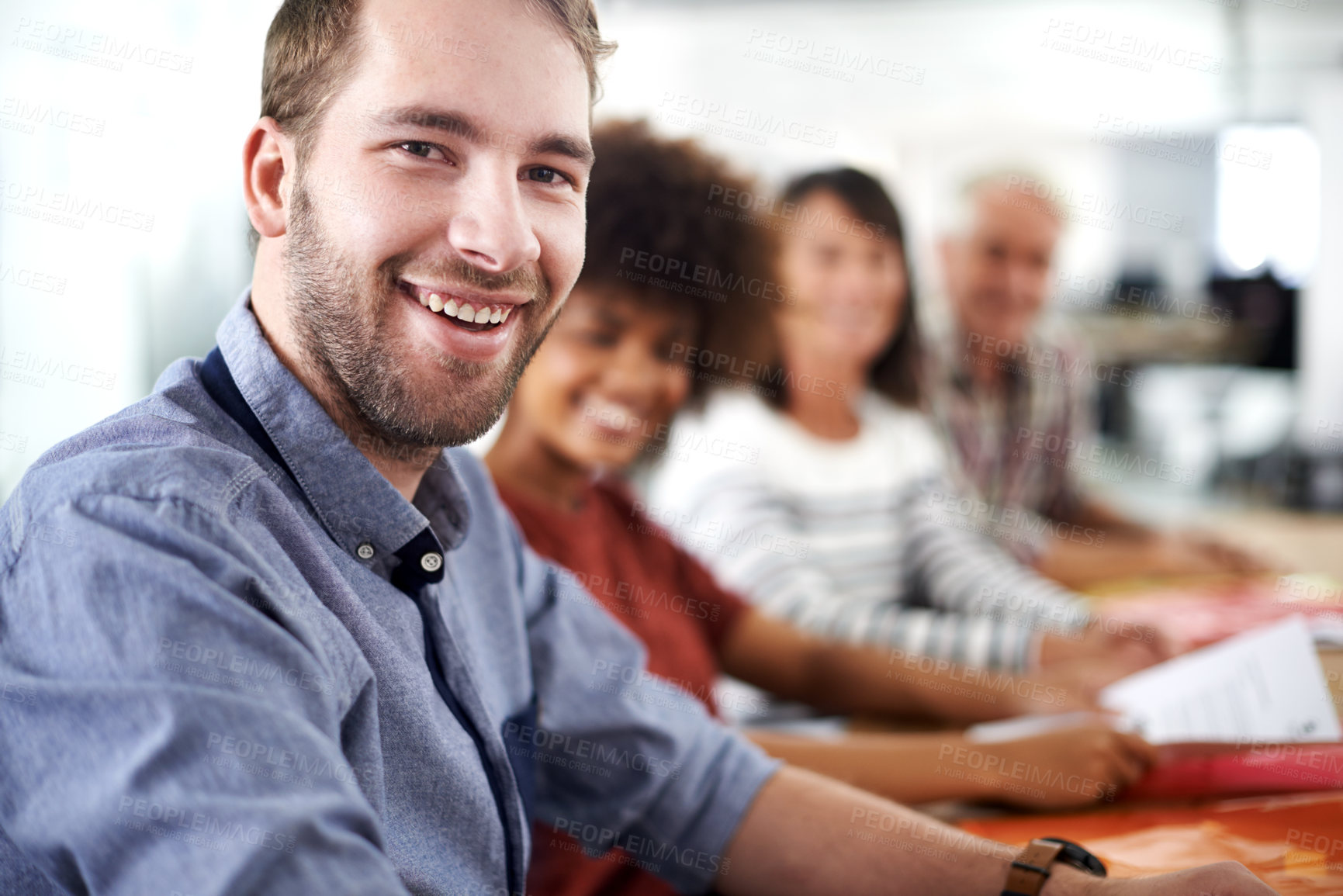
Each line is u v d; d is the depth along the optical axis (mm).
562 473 1235
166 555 485
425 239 581
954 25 3502
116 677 456
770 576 1419
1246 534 2475
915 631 1364
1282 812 886
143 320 2254
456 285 587
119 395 2242
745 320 1451
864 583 1605
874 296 1618
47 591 480
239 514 546
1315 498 3348
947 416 2068
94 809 438
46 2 2113
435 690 638
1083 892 680
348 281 584
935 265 2211
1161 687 1163
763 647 1353
